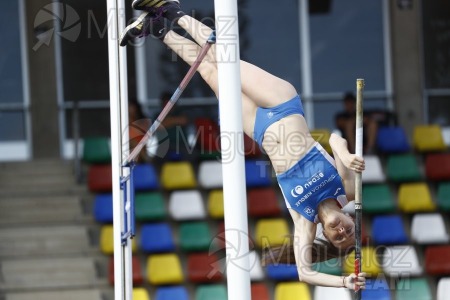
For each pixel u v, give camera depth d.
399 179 31.12
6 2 32.84
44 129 32.59
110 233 29.19
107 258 29.08
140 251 29.16
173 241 29.19
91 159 31.09
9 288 28.28
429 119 34.03
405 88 33.59
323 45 34.06
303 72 34.00
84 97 33.09
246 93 15.49
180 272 28.50
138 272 28.59
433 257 28.75
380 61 34.06
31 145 32.62
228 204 14.51
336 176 15.56
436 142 32.00
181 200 30.00
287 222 29.80
